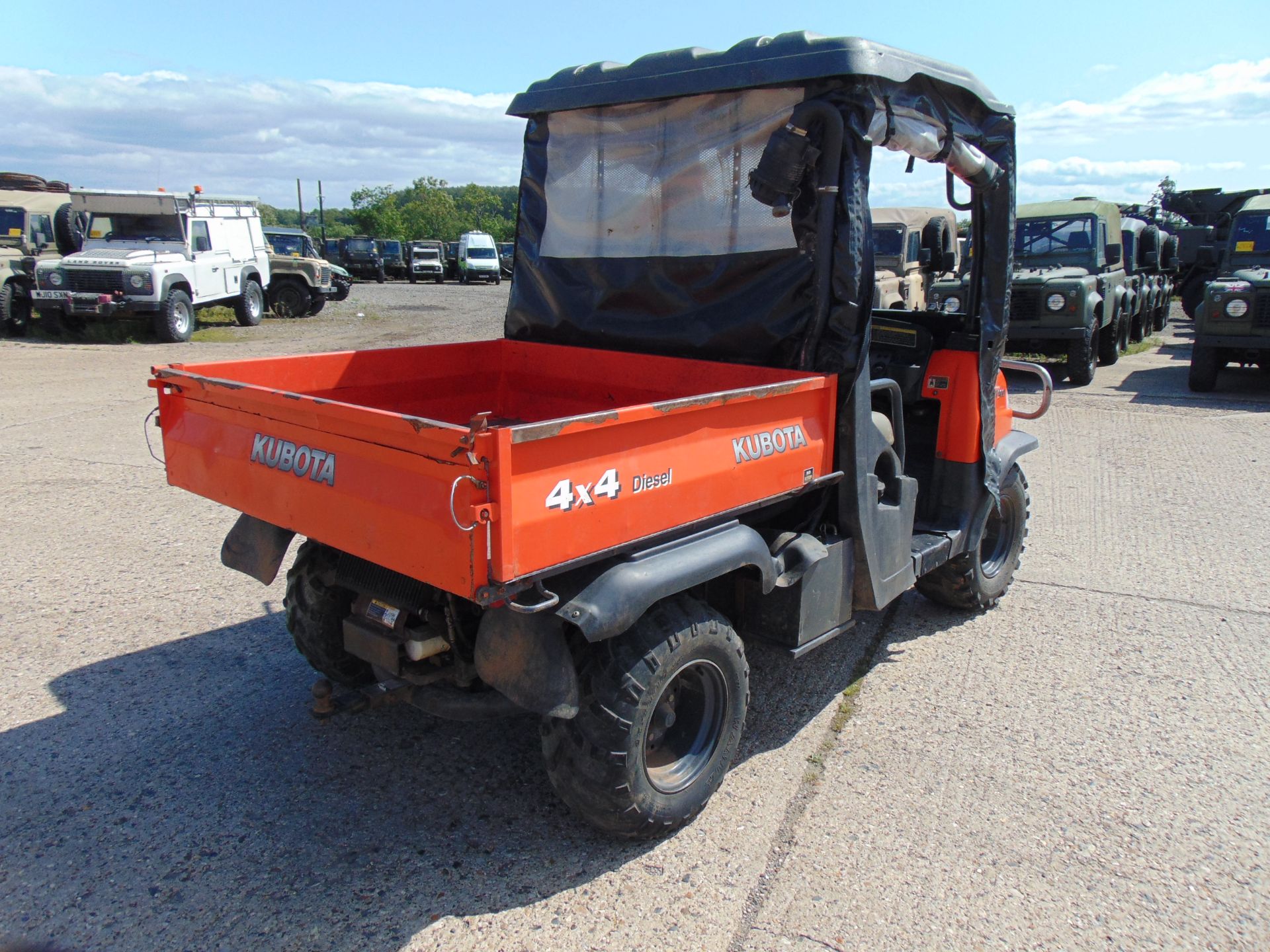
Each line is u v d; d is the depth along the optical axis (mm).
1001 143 4090
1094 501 6969
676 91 3480
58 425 9031
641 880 2850
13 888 2771
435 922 2660
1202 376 11359
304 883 2818
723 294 3662
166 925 2633
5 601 4836
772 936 2613
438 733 3711
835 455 3482
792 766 3496
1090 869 2914
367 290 34312
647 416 2654
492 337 17547
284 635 4539
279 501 3018
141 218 16656
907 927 2652
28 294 16547
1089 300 11609
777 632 3383
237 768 3422
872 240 3381
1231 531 6262
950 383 4426
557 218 4215
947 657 4441
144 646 4383
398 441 2512
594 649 2818
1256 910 2740
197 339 16812
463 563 2342
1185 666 4340
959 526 4445
